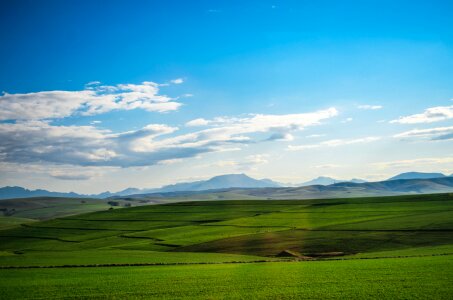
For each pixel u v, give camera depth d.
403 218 105.31
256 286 39.59
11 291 39.09
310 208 148.00
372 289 36.16
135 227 132.38
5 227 176.75
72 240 116.88
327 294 35.09
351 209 136.62
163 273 49.38
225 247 85.06
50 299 35.62
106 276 47.62
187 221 136.75
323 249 75.19
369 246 74.69
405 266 47.59
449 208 120.38
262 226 113.19
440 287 35.75
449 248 66.19
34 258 70.69
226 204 175.12
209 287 39.56
